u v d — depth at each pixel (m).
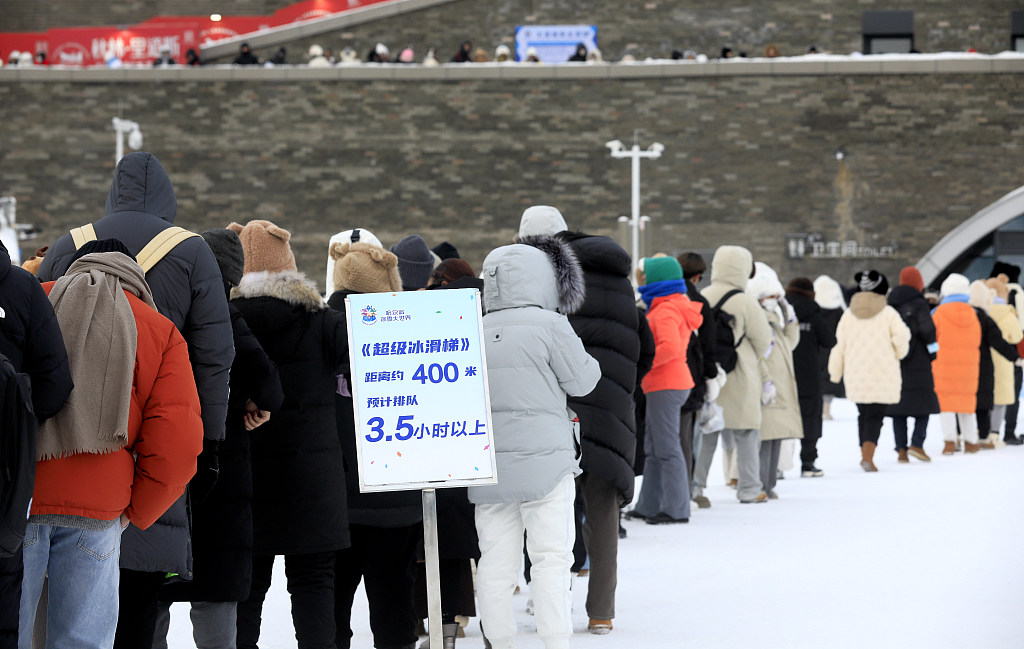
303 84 35.31
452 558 6.11
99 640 4.19
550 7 37.41
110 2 46.22
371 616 5.89
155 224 5.00
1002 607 7.05
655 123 35.12
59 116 35.28
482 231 35.34
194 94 35.31
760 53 37.38
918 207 34.72
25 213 35.38
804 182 34.88
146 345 4.26
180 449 4.22
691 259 11.19
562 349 5.63
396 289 6.29
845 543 9.31
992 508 10.84
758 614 7.01
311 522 5.41
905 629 6.55
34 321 4.00
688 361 10.49
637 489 12.69
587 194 35.22
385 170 35.34
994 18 37.25
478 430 5.20
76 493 4.06
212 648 5.28
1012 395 16.33
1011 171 34.53
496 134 35.28
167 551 4.58
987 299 15.95
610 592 6.62
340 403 6.01
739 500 11.66
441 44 37.56
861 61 34.69
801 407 13.39
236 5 45.56
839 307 20.84
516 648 6.34
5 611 3.87
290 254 5.82
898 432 14.59
